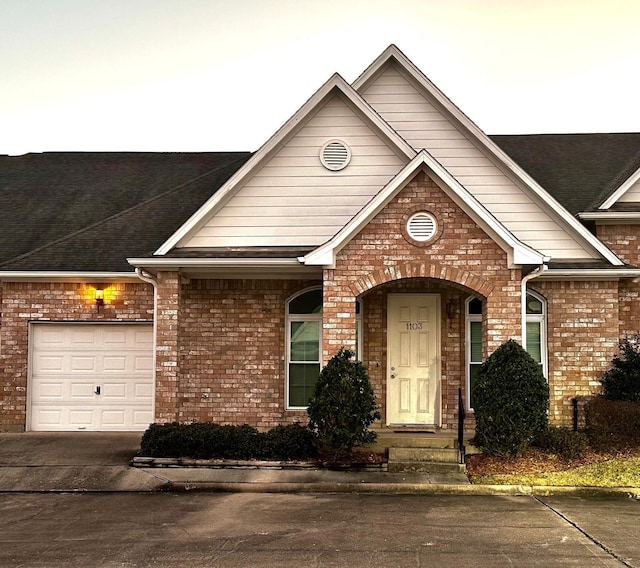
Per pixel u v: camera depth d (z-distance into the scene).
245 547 7.22
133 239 15.44
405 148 13.56
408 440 11.89
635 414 11.57
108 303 14.69
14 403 14.53
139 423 14.61
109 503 9.34
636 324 13.85
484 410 11.20
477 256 11.86
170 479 10.42
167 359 12.56
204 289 13.86
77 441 13.23
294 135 13.91
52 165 19.64
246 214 13.73
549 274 13.11
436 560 6.80
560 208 13.67
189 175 18.84
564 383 13.40
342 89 13.73
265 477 10.53
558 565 6.65
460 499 9.65
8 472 10.80
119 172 19.17
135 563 6.69
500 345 11.72
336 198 13.75
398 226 11.95
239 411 13.65
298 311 13.99
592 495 9.90
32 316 14.67
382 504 9.30
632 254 14.12
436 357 13.59
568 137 18.53
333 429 10.90
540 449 11.45
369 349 13.60
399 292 13.71
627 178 14.11
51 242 15.62
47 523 8.23
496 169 14.12
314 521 8.33
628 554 7.00
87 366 14.75
